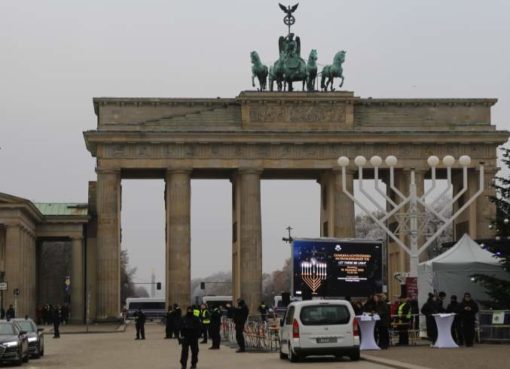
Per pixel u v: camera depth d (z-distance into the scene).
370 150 196.38
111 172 192.75
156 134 192.88
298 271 106.69
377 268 108.44
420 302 99.81
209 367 75.75
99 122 194.62
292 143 195.38
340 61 199.75
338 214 195.25
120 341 128.25
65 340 133.50
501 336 92.69
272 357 87.00
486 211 195.50
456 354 77.62
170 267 192.88
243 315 97.81
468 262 98.12
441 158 196.25
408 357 76.25
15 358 80.88
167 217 195.88
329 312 77.38
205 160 194.50
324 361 78.00
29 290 194.75
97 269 193.25
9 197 182.50
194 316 74.62
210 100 196.50
